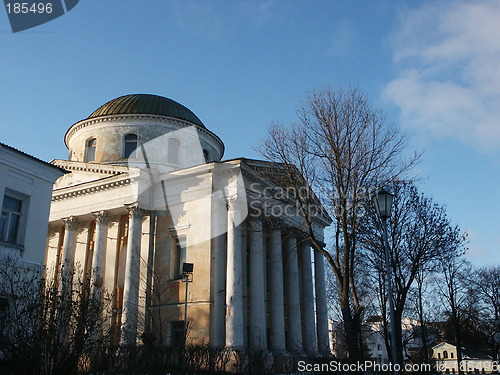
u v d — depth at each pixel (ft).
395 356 45.39
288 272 100.53
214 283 83.30
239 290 80.89
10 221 61.05
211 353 62.59
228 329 78.07
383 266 81.35
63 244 98.32
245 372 68.74
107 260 93.97
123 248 94.63
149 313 77.92
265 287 96.78
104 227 93.25
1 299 41.06
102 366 44.73
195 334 80.79
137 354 55.98
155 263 89.86
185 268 72.95
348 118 61.98
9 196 61.31
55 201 100.37
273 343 89.45
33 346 36.24
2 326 37.76
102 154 109.19
